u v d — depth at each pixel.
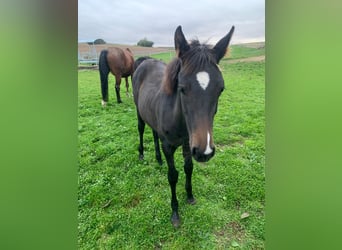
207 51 1.17
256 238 1.59
